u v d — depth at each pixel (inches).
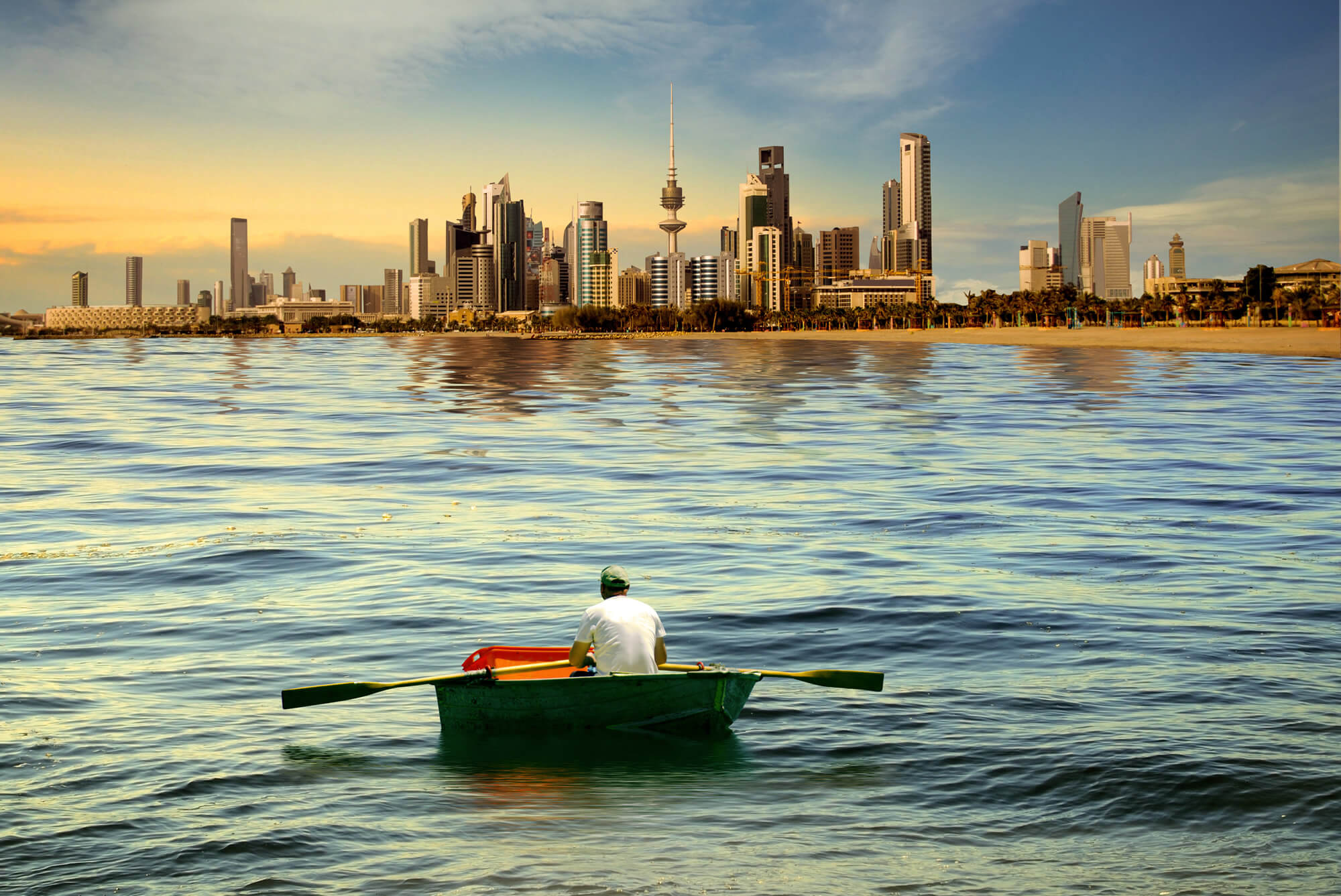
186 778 388.5
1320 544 847.7
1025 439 1713.8
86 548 850.1
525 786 383.2
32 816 355.6
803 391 3024.1
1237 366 4384.8
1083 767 390.6
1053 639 573.3
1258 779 375.6
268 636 588.4
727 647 567.8
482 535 912.9
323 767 401.4
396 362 5536.4
